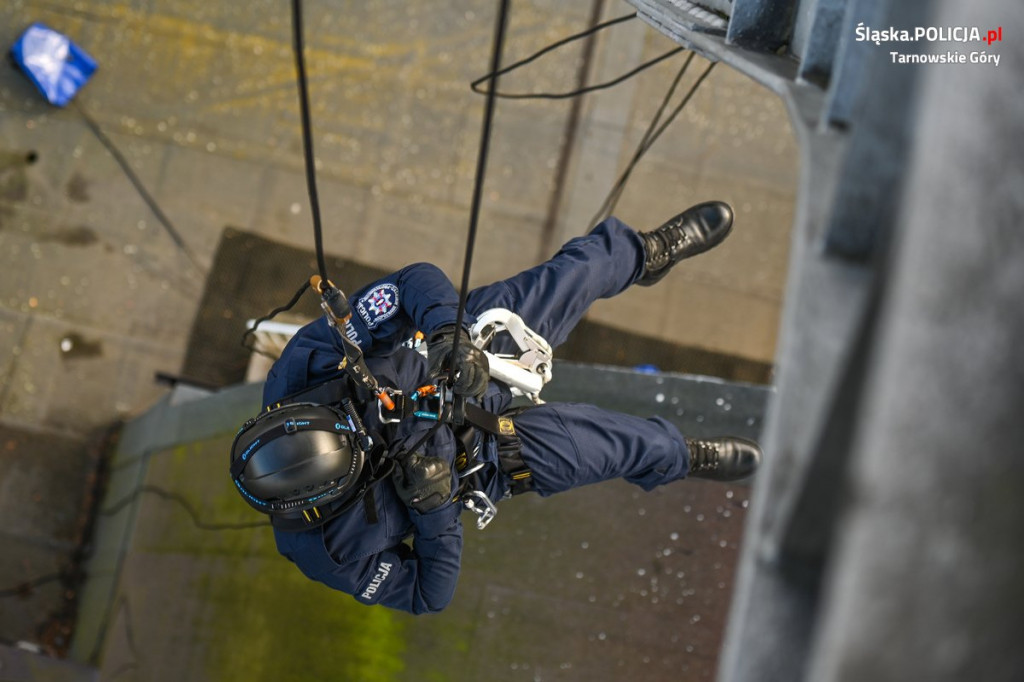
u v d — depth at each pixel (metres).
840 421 0.82
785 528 0.97
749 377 7.40
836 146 1.42
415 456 2.40
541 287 2.91
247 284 7.43
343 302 2.08
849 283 1.14
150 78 7.58
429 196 7.54
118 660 5.42
